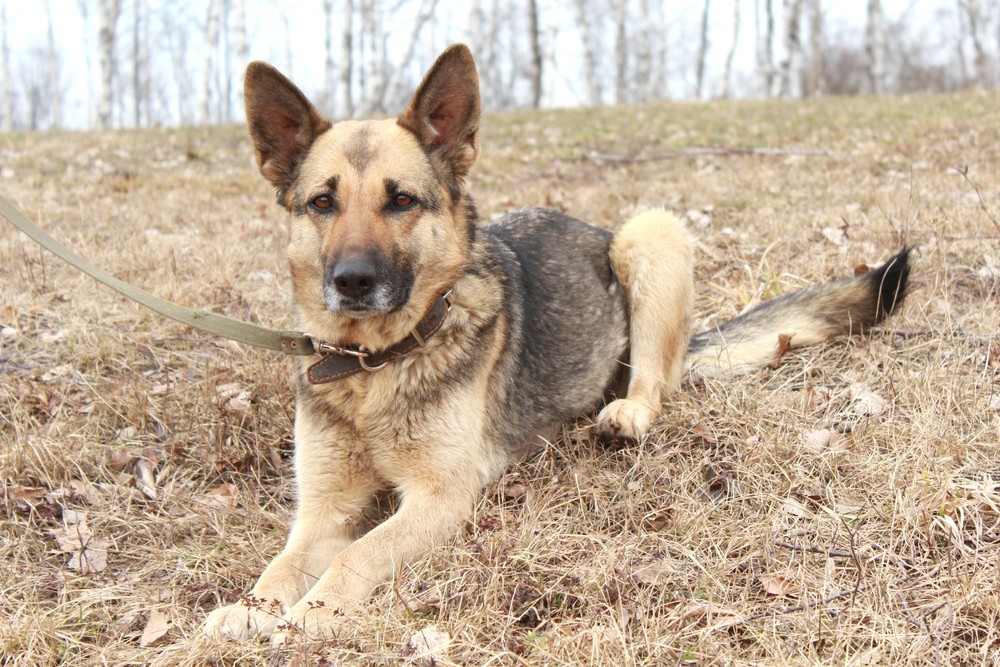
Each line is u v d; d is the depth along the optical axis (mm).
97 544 3596
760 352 4734
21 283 6062
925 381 4078
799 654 2686
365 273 3322
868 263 5941
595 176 10914
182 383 4754
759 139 12922
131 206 9055
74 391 4727
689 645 2742
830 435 3932
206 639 2811
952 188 7711
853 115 14984
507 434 4039
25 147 13578
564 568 3164
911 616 2807
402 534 3367
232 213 8875
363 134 3680
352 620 2934
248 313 5680
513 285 4230
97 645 2947
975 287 5340
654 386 4547
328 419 3691
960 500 3256
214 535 3717
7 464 4016
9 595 3240
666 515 3543
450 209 3775
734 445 3979
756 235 6805
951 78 44938
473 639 2785
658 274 4730
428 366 3625
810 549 3182
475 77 3748
